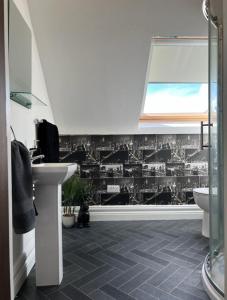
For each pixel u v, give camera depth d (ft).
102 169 10.54
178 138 10.63
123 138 10.59
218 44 4.82
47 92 8.76
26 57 6.33
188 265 6.35
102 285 5.47
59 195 5.58
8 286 3.58
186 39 7.67
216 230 5.30
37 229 5.44
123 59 7.73
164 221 10.24
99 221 10.27
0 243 3.31
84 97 9.02
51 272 5.49
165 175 10.66
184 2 6.29
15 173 4.44
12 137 5.34
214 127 5.42
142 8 6.45
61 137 10.44
